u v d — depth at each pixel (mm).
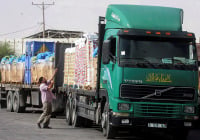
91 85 16391
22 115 24438
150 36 14055
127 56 13906
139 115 13859
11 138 14016
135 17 14570
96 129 18047
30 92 25719
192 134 16625
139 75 13812
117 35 14047
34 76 24297
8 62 28516
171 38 14148
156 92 13875
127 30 14023
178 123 14047
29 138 14102
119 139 14719
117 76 13836
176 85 13977
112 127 14398
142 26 14305
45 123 17719
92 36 16688
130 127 14023
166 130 14664
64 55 22859
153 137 16297
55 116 24000
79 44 18031
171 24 14594
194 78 14094
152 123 13945
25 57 25719
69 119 19344
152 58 13961
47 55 23969
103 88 15211
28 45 25453
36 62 24125
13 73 27422
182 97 14031
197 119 14219
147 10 15000
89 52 16625
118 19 14758
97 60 15734
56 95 22531
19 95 26344
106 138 14773
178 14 15016
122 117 13805
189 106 14086
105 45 14133
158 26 14406
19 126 18094
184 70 14031
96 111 15992
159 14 14852
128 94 13805
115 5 15484
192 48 14234
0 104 31031
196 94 14141
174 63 14016
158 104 13922
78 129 17781
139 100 13891
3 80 29375
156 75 13883
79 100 18453
